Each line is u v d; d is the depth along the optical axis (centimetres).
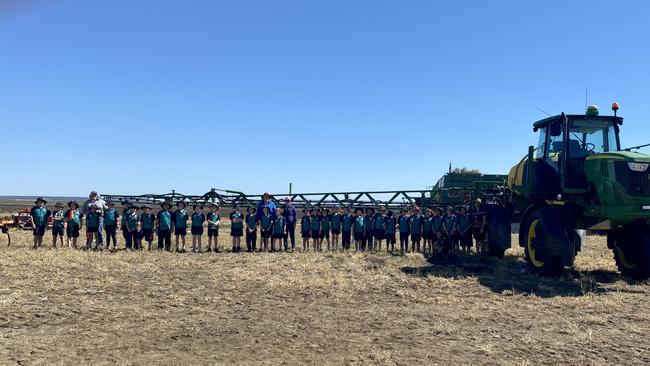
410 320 652
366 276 981
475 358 500
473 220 1362
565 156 986
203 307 716
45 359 477
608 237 1081
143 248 1496
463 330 607
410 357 500
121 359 482
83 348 514
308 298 785
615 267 1148
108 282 891
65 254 1236
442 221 1355
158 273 1006
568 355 515
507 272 1057
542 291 858
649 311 718
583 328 622
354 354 508
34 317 638
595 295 824
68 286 846
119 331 582
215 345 534
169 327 604
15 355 487
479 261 1237
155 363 473
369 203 1897
